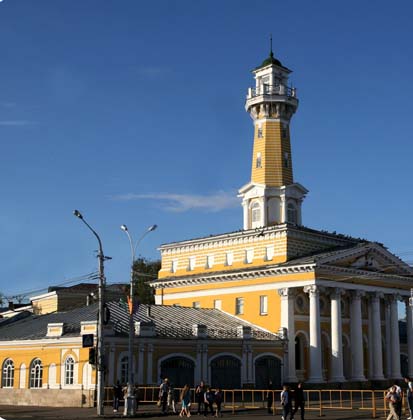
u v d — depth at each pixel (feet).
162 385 140.97
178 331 183.93
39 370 173.27
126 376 164.96
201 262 241.14
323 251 222.48
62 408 154.30
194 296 236.22
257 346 195.83
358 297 217.36
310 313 202.59
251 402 168.25
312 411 143.02
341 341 208.64
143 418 128.67
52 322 189.78
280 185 240.12
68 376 164.96
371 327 222.69
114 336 163.84
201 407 151.12
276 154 243.60
